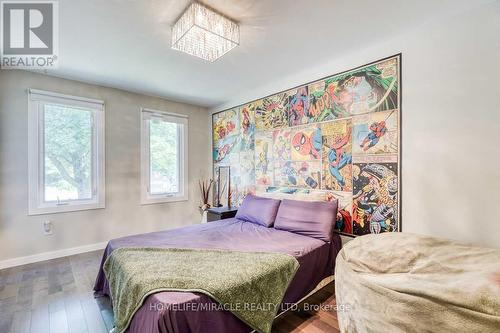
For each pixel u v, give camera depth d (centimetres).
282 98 323
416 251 164
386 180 227
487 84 176
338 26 203
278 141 330
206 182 457
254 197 318
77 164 322
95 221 333
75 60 260
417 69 209
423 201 205
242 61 267
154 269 156
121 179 356
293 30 208
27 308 198
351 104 253
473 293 105
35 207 290
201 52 217
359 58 247
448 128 193
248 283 151
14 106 278
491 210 174
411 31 210
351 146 253
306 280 200
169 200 406
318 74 282
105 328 175
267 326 155
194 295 131
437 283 121
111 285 180
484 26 176
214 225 280
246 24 199
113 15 183
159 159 400
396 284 124
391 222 224
